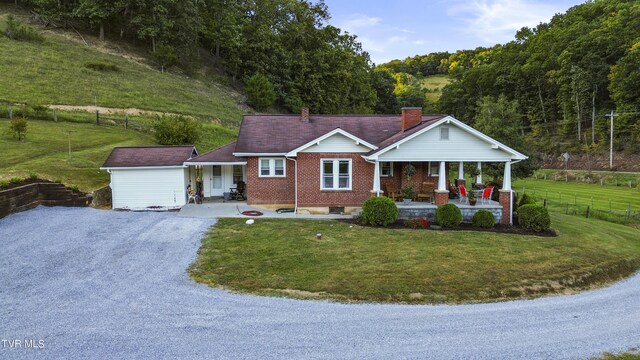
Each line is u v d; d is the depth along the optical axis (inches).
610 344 325.1
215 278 431.8
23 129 1048.8
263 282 423.8
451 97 3540.8
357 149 796.6
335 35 3166.8
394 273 452.4
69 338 295.9
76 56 2028.8
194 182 945.5
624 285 499.8
